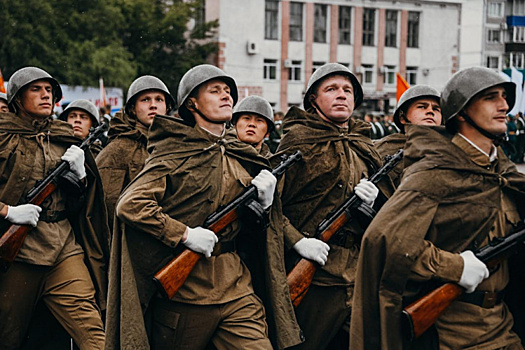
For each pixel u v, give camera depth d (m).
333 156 5.50
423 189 4.00
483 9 44.97
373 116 26.08
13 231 5.47
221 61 40.56
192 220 4.65
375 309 4.01
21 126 5.94
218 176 4.72
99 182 6.17
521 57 51.75
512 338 4.15
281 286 4.91
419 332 3.92
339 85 5.64
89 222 6.12
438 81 44.72
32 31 33.78
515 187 4.11
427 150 4.13
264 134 7.73
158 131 4.76
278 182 5.34
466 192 4.03
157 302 4.67
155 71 41.09
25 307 5.62
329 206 5.45
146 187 4.57
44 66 34.28
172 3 42.88
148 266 4.60
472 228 4.01
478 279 3.92
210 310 4.55
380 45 43.53
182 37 41.03
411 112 6.91
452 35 44.78
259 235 4.96
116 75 35.16
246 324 4.57
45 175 5.86
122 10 39.50
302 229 5.46
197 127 4.80
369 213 5.31
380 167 5.66
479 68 4.07
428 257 3.92
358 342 4.04
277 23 41.50
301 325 5.39
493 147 4.18
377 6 43.22
